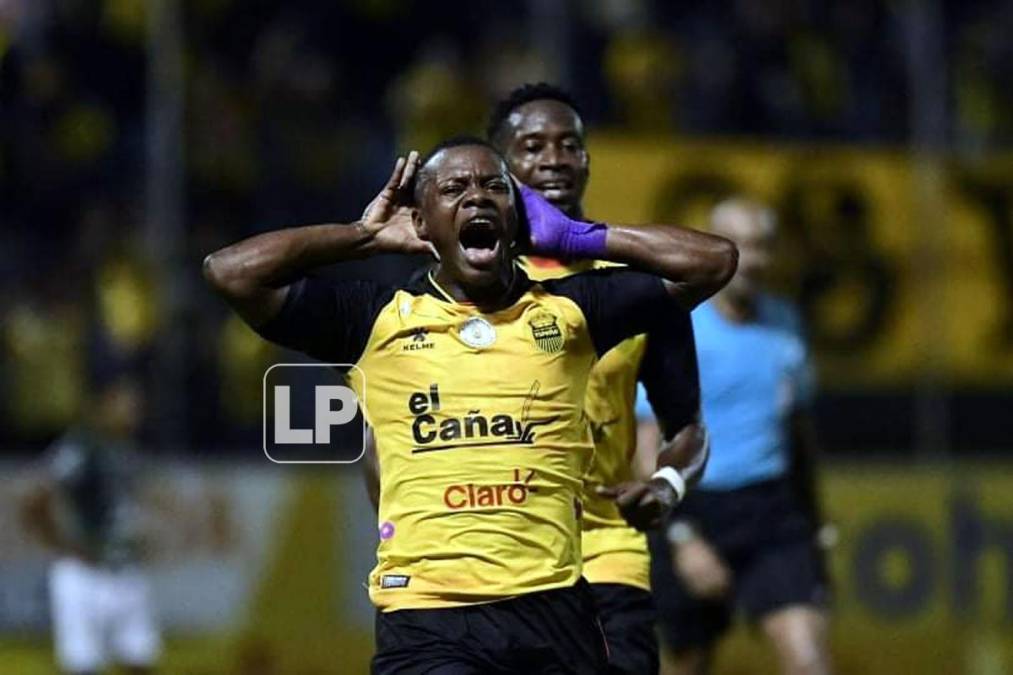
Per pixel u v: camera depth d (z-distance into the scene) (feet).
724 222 66.69
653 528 41.06
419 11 105.29
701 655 65.21
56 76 97.25
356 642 89.51
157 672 88.07
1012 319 94.58
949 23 103.86
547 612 38.24
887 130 98.78
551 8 97.40
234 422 90.38
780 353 66.23
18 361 90.58
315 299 38.88
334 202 95.96
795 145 92.99
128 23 98.63
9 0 97.35
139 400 88.07
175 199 89.25
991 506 96.63
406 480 38.50
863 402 94.32
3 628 87.35
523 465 38.27
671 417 42.83
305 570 89.35
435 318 38.78
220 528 88.94
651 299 39.55
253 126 94.79
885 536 95.40
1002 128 101.60
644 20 103.19
